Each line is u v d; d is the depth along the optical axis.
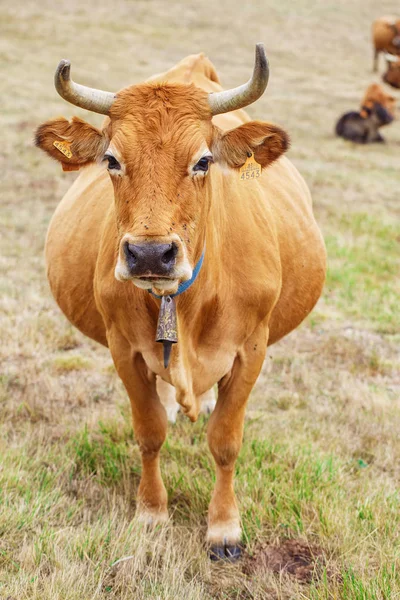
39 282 7.78
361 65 29.28
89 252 4.28
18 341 6.39
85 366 6.10
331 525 4.04
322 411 5.57
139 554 3.77
